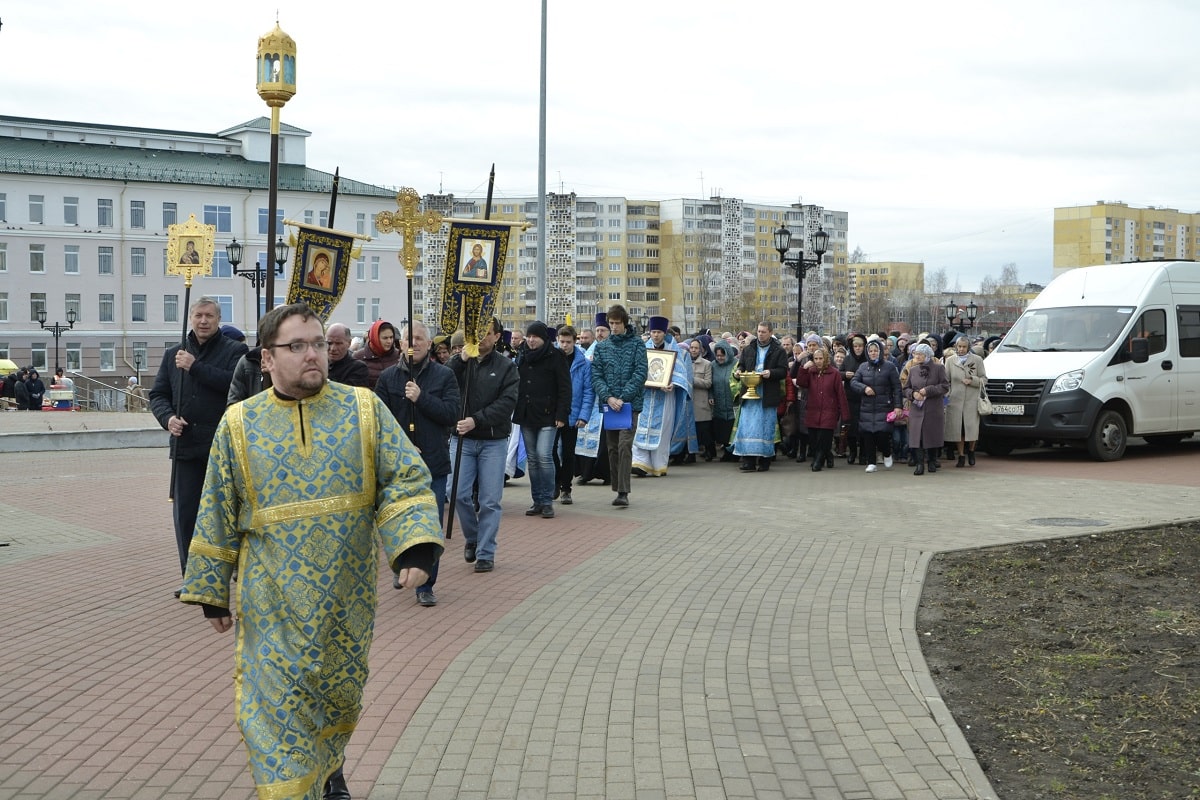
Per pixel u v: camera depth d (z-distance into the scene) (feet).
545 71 80.23
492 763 17.66
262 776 12.78
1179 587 29.17
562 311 409.49
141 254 222.48
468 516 33.37
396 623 26.35
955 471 58.65
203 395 28.02
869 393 57.93
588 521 41.29
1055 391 61.67
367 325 245.04
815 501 46.75
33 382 133.28
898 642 24.49
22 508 45.09
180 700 20.77
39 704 20.49
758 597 28.86
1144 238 291.38
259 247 230.89
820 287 445.78
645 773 17.26
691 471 59.62
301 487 13.53
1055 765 17.48
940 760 17.65
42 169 212.84
